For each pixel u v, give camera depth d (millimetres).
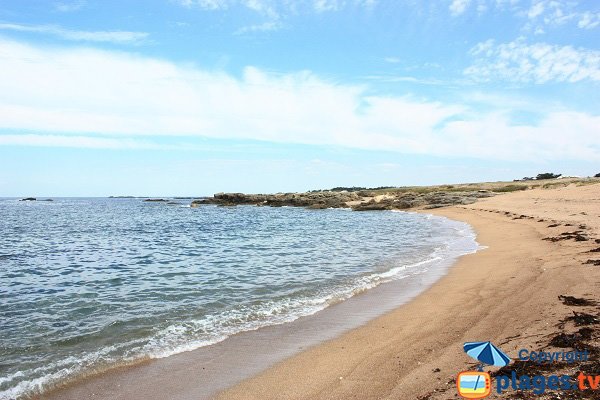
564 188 66812
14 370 8234
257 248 27359
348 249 25547
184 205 131125
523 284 12695
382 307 12336
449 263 19062
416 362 7633
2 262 24125
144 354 9008
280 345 9414
